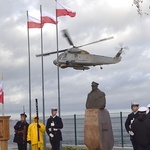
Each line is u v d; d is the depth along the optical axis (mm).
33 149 18953
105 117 16984
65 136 28266
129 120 16219
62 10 24766
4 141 18078
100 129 16703
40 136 19000
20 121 20109
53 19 25453
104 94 16953
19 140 19984
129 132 16188
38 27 26500
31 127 18984
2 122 18062
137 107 16203
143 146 12906
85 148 23359
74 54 43750
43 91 25000
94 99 16984
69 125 28234
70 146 25016
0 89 23156
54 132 19047
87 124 17016
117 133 26141
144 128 12836
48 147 25031
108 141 16953
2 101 23188
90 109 16969
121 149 23469
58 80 23656
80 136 27672
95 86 17109
